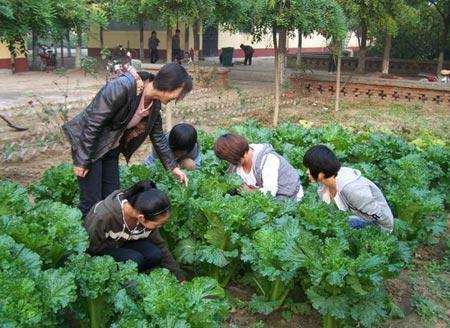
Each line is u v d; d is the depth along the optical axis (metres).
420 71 26.70
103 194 4.65
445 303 4.84
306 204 4.64
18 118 12.92
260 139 7.31
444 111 15.12
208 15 10.12
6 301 2.90
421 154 7.52
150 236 4.37
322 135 8.05
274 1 11.27
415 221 5.63
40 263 3.34
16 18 5.48
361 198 4.66
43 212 3.90
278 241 4.09
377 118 14.12
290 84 17.58
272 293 4.34
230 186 5.12
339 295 3.91
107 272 3.53
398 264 4.14
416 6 25.03
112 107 4.12
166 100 4.28
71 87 19.58
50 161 9.02
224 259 4.29
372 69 27.30
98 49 35.50
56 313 3.44
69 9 6.40
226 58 31.02
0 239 3.38
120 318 3.50
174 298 3.30
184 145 5.55
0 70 24.20
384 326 4.38
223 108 14.87
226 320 4.32
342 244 3.99
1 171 8.22
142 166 5.50
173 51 27.95
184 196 4.71
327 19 12.30
